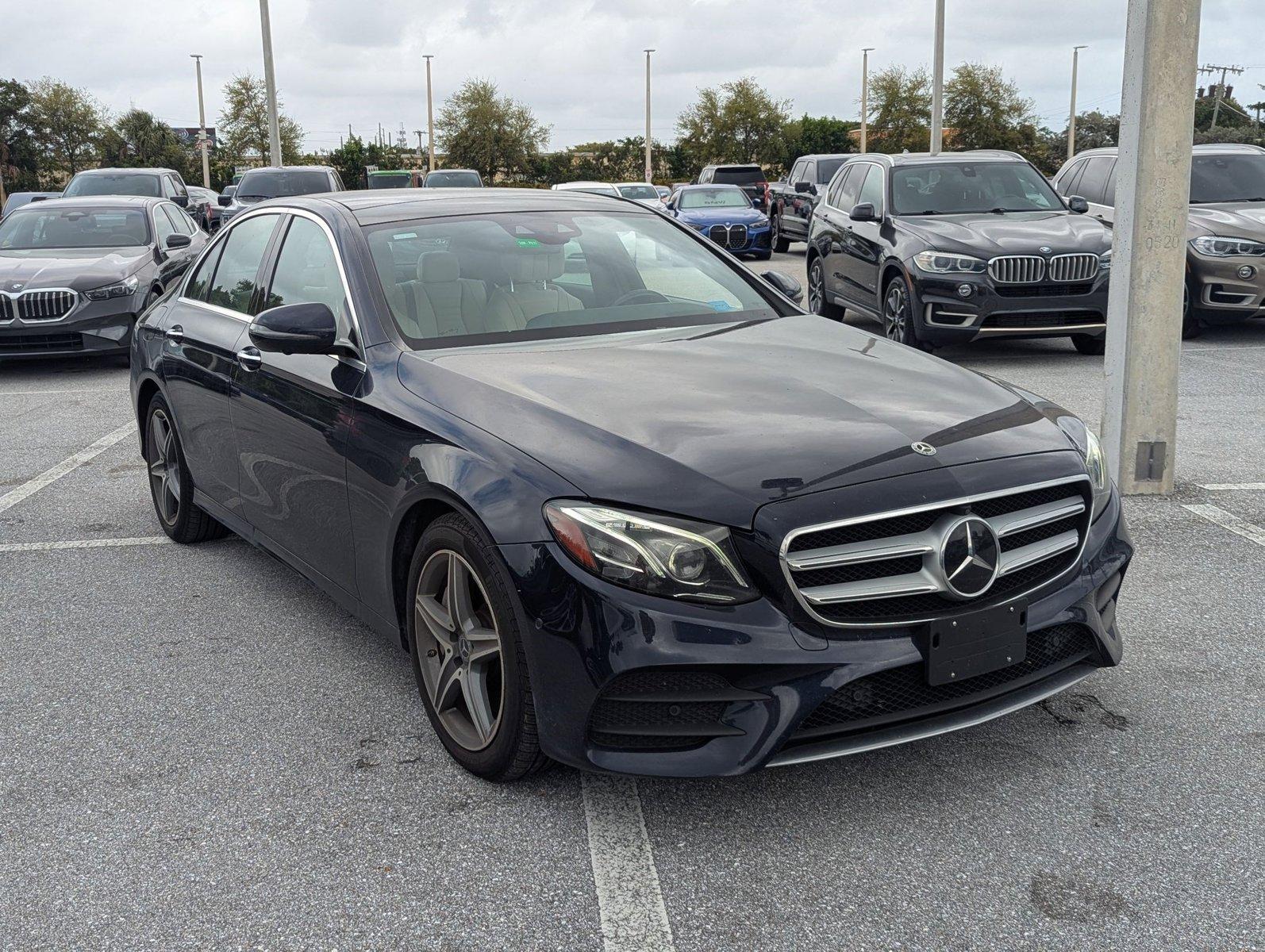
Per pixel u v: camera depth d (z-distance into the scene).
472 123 61.78
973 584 2.67
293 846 2.71
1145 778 2.93
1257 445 6.46
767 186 28.56
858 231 10.80
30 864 2.65
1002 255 9.02
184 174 67.81
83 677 3.73
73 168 69.12
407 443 3.10
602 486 2.64
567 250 4.03
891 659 2.59
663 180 65.19
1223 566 4.53
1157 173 5.16
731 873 2.56
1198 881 2.49
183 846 2.72
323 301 3.80
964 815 2.78
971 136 61.81
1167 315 5.33
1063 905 2.42
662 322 3.80
